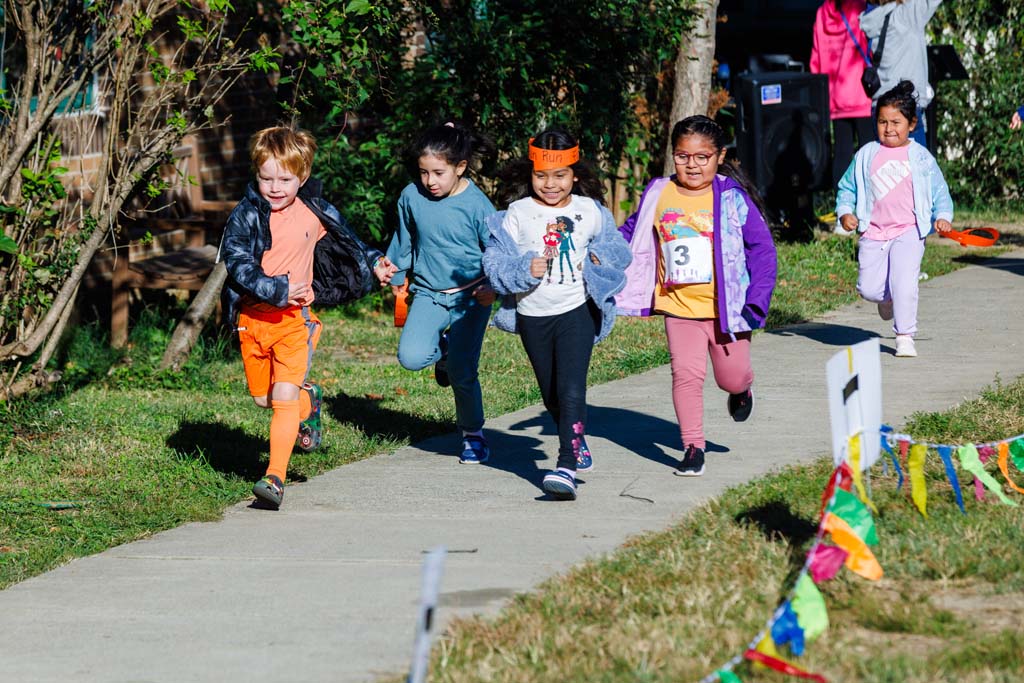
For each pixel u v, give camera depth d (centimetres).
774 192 2273
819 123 2266
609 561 796
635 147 2098
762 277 954
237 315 972
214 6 1310
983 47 2681
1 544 924
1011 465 982
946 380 1302
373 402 1359
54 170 1229
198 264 1730
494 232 965
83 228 1267
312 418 1039
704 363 998
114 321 1703
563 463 949
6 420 1231
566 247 952
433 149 1027
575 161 951
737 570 756
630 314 995
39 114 1214
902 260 1420
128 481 1073
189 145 1869
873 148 1430
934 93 2295
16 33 1272
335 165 1845
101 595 806
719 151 962
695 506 916
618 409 1273
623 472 1035
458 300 1065
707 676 611
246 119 1984
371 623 732
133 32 1276
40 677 678
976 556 759
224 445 1182
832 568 643
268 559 864
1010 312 1664
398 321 1071
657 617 698
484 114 1808
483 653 664
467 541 879
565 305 962
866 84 2197
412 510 966
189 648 710
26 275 1245
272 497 954
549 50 1858
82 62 1265
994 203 2700
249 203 959
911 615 677
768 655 598
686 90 2312
